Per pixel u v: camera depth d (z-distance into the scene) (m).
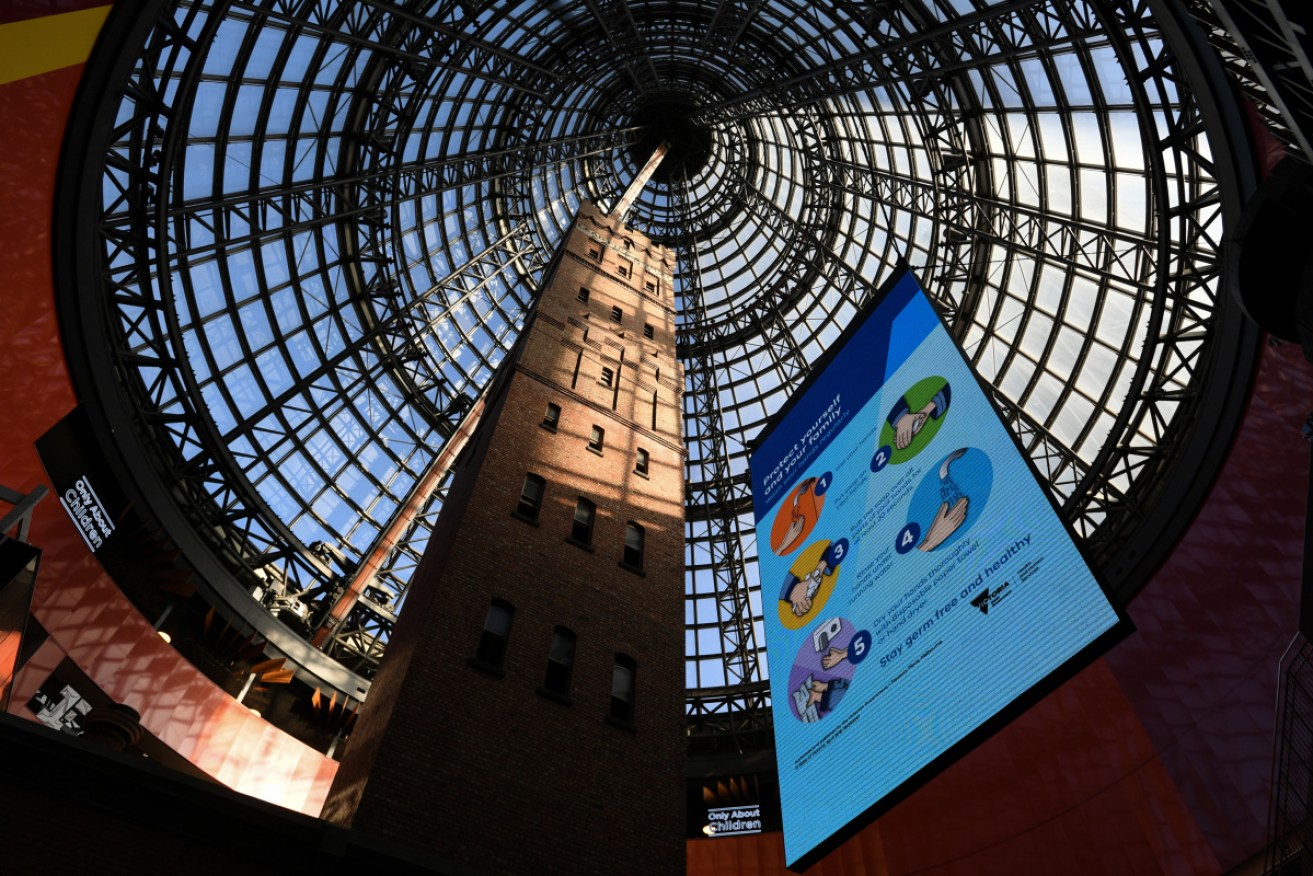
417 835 11.61
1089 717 22.70
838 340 20.17
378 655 31.42
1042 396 28.89
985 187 29.38
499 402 23.78
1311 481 10.90
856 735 13.27
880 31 30.19
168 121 21.52
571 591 17.75
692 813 32.88
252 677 28.06
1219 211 19.48
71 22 17.69
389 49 28.41
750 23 37.84
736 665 37.38
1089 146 24.52
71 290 21.11
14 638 9.95
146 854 9.01
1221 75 17.55
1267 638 18.59
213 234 27.58
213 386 29.11
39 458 21.67
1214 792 19.09
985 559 12.74
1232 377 20.11
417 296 37.16
